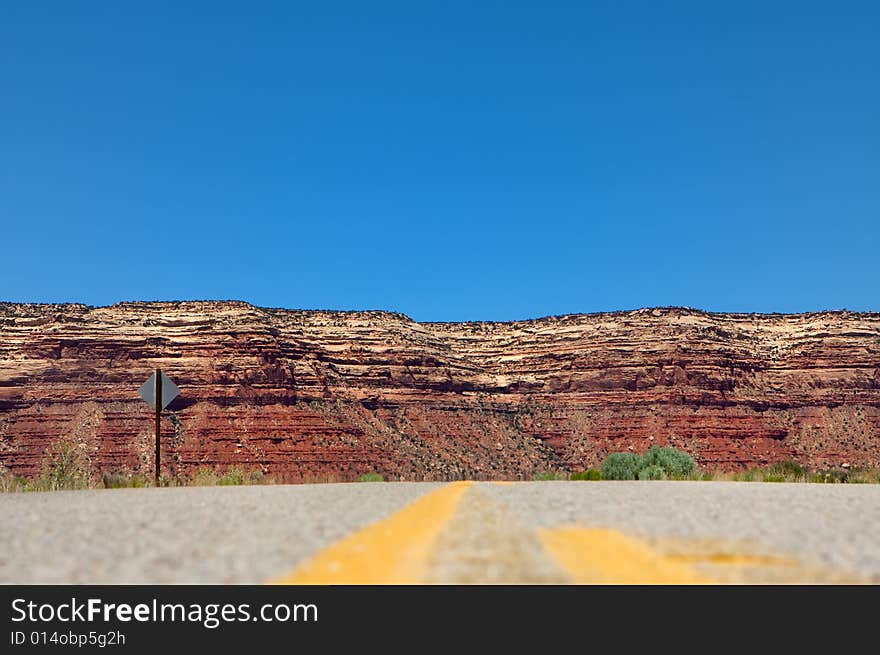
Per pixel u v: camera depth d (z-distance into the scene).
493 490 19.58
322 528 9.82
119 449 129.38
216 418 137.00
